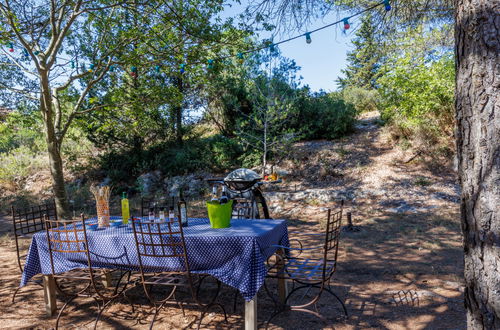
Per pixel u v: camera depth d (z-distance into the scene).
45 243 3.87
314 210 9.14
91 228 4.02
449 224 7.29
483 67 2.10
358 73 17.17
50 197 13.12
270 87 11.23
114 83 11.38
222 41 9.47
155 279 3.95
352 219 8.19
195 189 11.89
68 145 15.97
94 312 3.93
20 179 14.92
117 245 3.58
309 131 12.15
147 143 14.65
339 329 3.38
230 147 12.68
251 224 3.94
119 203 11.82
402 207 8.70
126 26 9.40
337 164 11.38
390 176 10.30
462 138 2.24
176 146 14.03
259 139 11.52
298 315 3.71
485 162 2.09
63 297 4.39
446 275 4.64
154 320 3.51
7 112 11.55
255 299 3.16
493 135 2.06
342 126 12.84
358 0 4.73
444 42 6.84
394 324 3.43
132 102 10.18
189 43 9.15
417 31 5.45
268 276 3.45
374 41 5.15
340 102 13.19
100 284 4.78
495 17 2.07
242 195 6.04
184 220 3.96
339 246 6.25
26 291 4.64
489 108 2.07
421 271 4.84
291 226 7.87
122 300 4.21
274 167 11.77
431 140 10.99
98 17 9.14
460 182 2.29
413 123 10.78
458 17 2.26
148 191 12.52
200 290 4.45
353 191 9.87
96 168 14.59
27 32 9.05
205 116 14.39
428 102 9.90
